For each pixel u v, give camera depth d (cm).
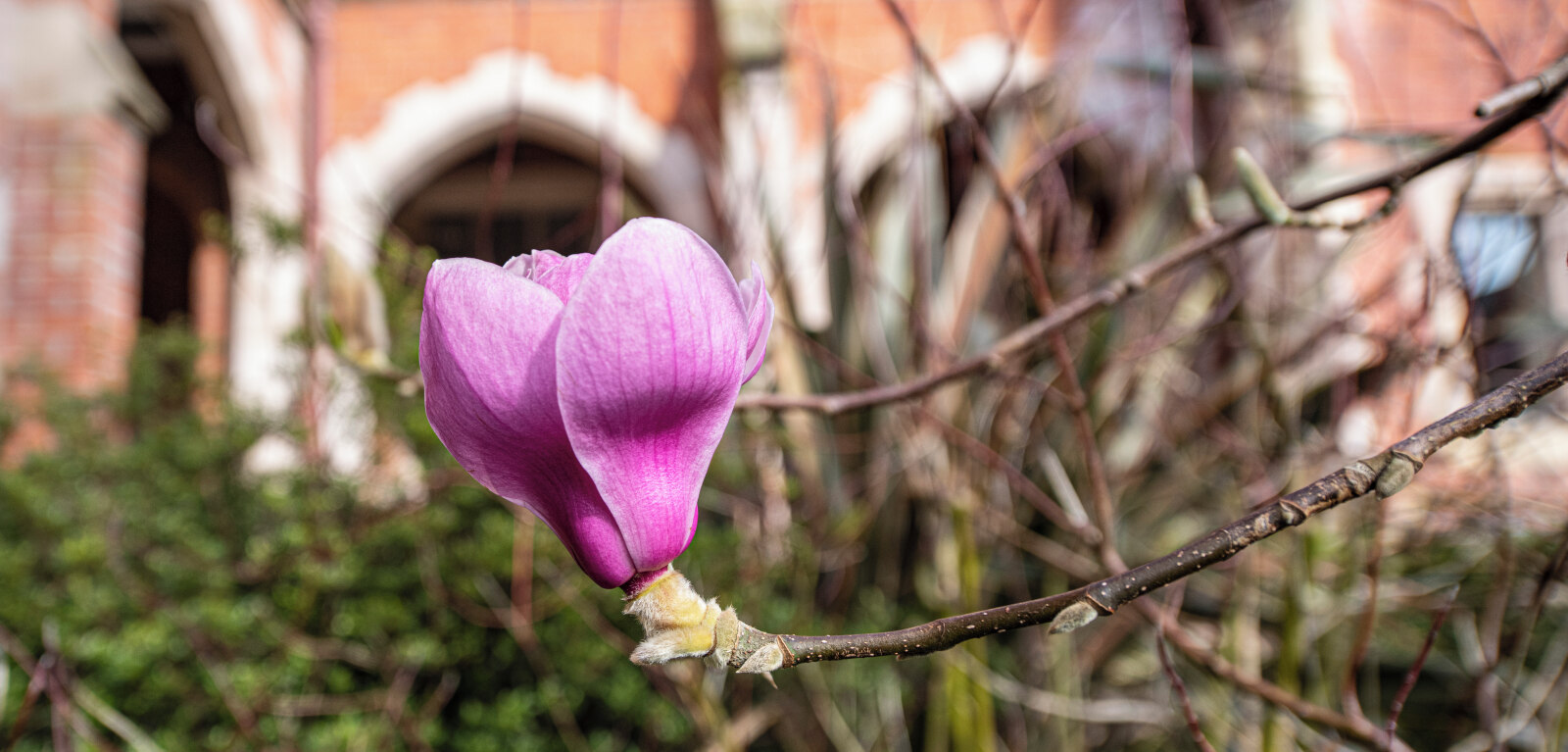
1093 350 142
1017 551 144
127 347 319
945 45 359
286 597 150
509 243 600
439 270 26
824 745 138
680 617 28
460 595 144
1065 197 123
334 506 159
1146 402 149
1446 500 101
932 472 126
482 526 146
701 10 483
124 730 82
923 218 103
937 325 132
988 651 136
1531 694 102
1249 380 127
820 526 148
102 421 227
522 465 27
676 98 480
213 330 486
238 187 424
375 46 486
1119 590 28
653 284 25
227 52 386
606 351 25
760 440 146
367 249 130
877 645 29
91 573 153
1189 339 133
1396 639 133
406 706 140
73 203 303
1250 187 49
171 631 140
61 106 305
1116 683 141
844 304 168
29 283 299
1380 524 72
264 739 120
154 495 179
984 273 159
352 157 479
